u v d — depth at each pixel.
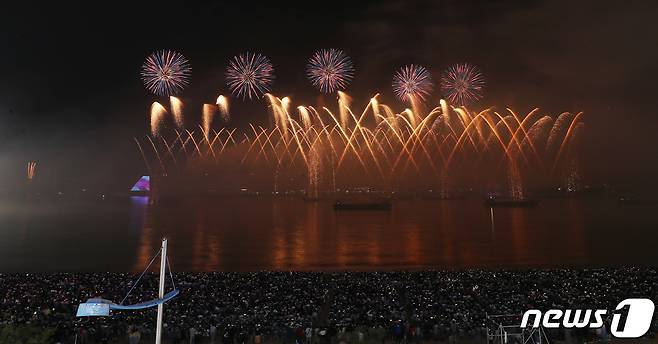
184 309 36.00
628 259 65.06
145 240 87.38
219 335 31.22
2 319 32.75
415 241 85.81
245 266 62.50
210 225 114.00
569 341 28.55
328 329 30.77
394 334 30.50
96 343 29.55
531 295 39.16
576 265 61.19
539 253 71.44
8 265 62.59
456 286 43.09
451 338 29.83
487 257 68.50
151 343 30.06
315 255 71.12
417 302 37.69
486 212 150.75
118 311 34.91
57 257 68.88
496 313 34.19
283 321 32.66
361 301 38.31
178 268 61.00
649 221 117.50
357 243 83.56
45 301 37.72
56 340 28.48
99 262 65.00
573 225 110.56
